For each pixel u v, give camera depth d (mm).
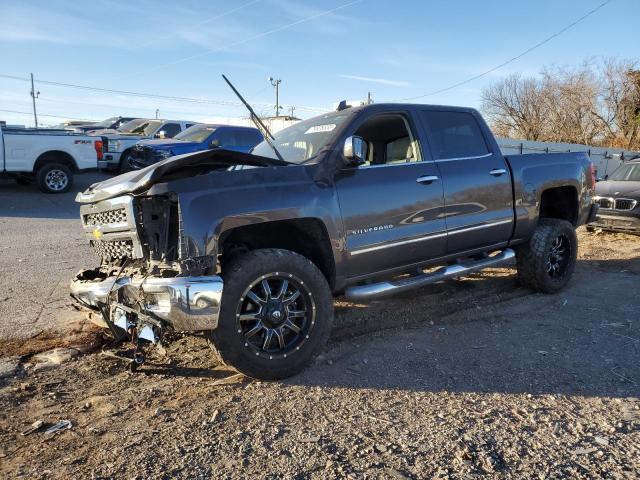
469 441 2910
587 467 2682
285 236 4215
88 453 2824
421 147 4738
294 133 4863
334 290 4184
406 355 4176
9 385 3641
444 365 3979
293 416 3209
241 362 3553
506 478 2584
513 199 5375
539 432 3014
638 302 5648
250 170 3754
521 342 4457
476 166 5062
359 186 4164
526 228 5559
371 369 3906
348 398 3445
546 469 2658
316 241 4098
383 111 4562
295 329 3770
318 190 3936
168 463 2717
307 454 2795
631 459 2752
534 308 5438
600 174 29797
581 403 3369
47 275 6395
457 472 2627
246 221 3574
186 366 4004
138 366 3738
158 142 14094
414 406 3330
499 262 5324
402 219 4387
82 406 3377
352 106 4727
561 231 5867
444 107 5090
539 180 5645
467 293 5969
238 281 3504
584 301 5695
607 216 9734
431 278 4688
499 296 5824
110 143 16922
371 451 2818
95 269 4203
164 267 3486
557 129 41562
